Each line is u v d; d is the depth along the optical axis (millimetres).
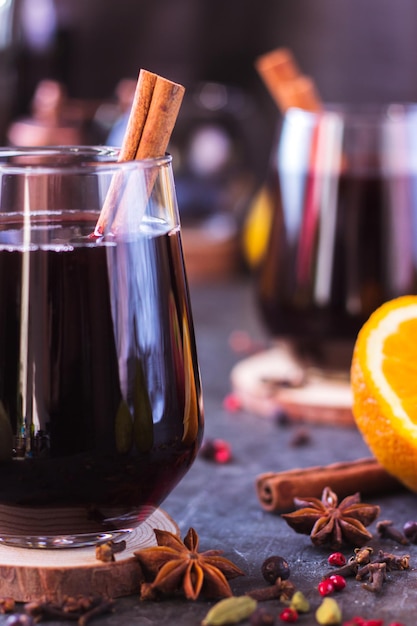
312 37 1014
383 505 510
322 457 568
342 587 434
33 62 963
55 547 434
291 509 501
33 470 409
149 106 421
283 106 645
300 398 618
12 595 424
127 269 410
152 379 414
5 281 407
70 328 406
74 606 416
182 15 1030
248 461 565
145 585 424
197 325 811
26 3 944
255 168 1039
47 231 406
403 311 496
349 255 593
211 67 1041
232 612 410
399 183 592
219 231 982
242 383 641
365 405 483
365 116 593
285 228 611
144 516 437
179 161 983
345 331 603
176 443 423
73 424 407
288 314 611
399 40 988
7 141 948
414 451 464
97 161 440
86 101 1006
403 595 430
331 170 595
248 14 1023
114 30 1031
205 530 488
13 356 407
